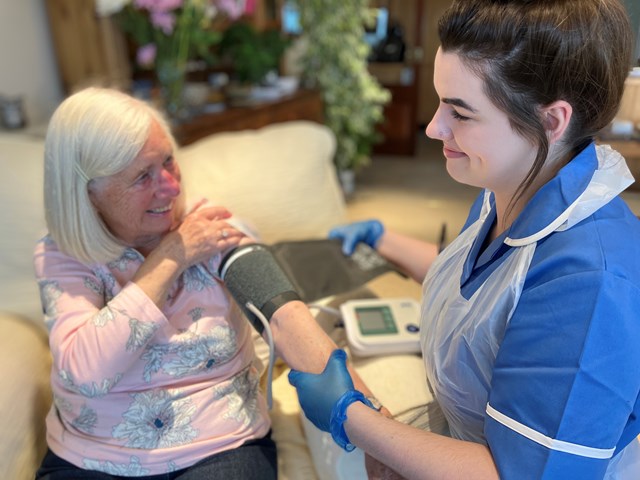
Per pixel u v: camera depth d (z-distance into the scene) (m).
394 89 4.09
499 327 0.63
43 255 0.94
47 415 1.01
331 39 3.26
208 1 2.16
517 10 0.52
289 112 2.82
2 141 1.40
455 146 0.62
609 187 0.58
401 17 4.12
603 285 0.51
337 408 0.72
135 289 0.84
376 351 1.05
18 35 2.16
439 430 0.85
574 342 0.52
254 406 0.99
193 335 0.92
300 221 1.57
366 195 3.31
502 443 0.57
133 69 2.46
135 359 0.84
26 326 1.22
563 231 0.57
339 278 1.29
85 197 0.85
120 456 0.87
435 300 0.80
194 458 0.89
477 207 0.85
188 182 1.48
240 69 2.57
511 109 0.55
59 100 2.36
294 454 1.00
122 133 0.83
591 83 0.53
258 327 0.92
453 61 0.57
